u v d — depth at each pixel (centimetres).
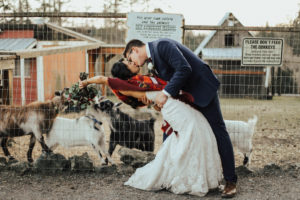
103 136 428
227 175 323
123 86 317
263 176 383
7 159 450
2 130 437
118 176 381
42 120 430
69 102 371
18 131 438
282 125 784
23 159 458
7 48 1198
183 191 324
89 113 448
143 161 399
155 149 532
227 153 320
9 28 1306
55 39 1357
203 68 305
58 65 1155
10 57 522
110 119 454
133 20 454
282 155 499
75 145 436
